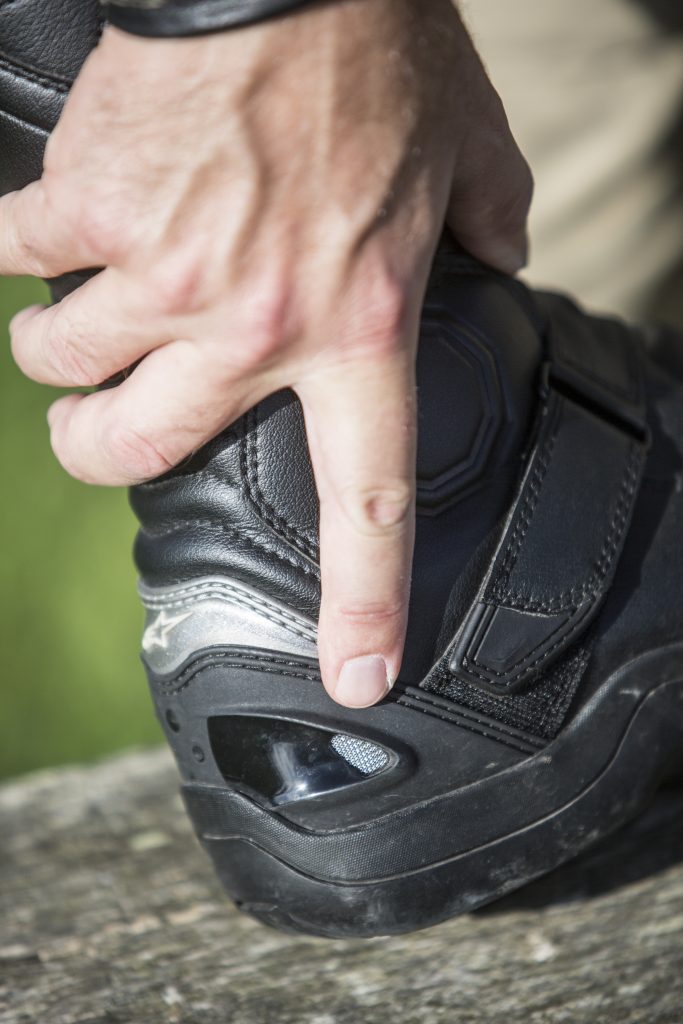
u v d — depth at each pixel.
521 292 0.94
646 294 1.30
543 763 0.92
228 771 0.91
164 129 0.82
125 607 1.93
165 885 1.01
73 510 2.02
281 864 0.91
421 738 0.90
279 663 0.89
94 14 0.86
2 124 0.87
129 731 1.86
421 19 0.84
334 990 0.94
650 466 0.95
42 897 1.01
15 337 0.88
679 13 1.15
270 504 0.89
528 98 1.19
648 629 0.93
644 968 0.94
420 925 0.92
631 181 1.22
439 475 0.90
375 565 0.86
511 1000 0.93
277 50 0.82
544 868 0.93
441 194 0.85
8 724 1.87
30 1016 0.93
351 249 0.83
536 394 0.92
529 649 0.91
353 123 0.83
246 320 0.83
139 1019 0.93
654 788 0.94
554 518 0.91
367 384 0.84
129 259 0.83
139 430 0.86
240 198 0.82
